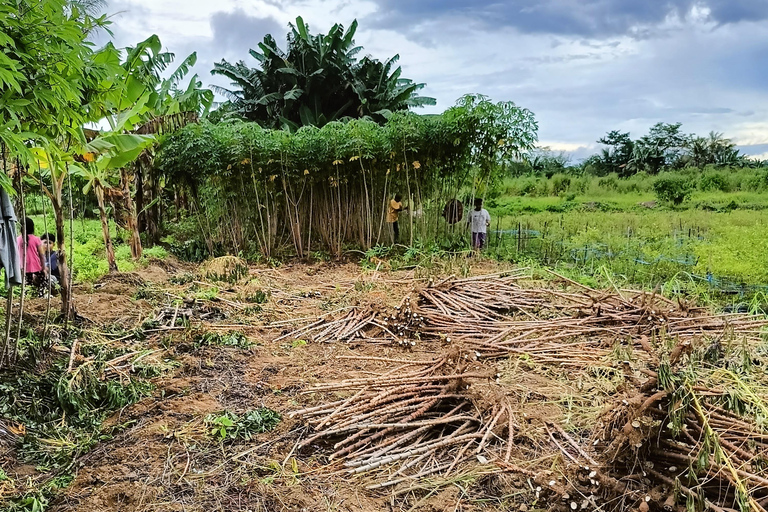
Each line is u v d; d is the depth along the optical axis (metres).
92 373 4.09
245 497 2.86
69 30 3.49
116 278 7.67
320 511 2.74
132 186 12.12
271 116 21.23
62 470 3.11
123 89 5.48
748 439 2.65
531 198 24.64
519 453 3.20
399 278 8.62
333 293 7.84
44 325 4.80
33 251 6.71
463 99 10.63
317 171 11.46
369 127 11.18
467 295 6.50
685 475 2.53
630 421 2.61
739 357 4.35
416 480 2.99
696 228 11.66
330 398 4.03
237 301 7.05
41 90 3.45
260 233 12.06
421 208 11.59
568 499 2.61
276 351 5.24
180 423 3.66
